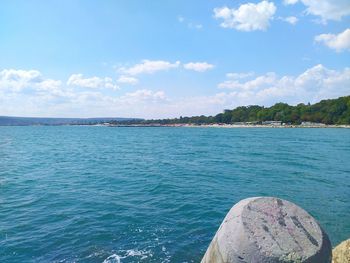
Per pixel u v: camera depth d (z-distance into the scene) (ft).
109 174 78.38
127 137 287.28
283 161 104.83
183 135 315.58
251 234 14.73
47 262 29.27
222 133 343.26
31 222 39.47
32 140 238.68
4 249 31.81
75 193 55.83
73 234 35.47
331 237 35.73
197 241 34.04
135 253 31.09
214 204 48.65
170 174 78.33
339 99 472.85
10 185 63.31
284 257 13.98
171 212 44.14
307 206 48.37
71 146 180.65
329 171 83.30
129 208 45.88
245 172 81.56
